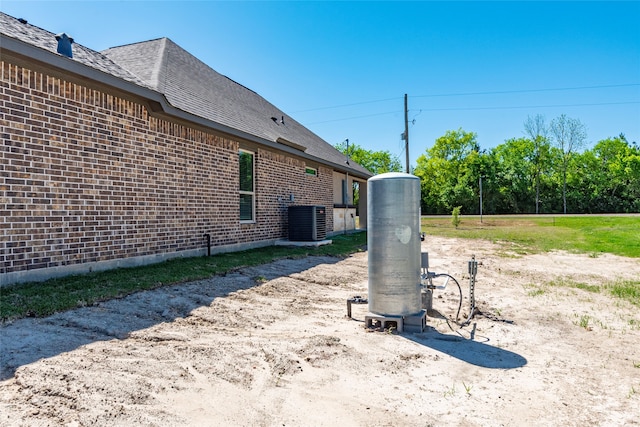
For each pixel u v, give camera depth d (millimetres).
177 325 4492
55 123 5836
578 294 7234
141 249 7395
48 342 3639
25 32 5953
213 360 3557
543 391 3188
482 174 52531
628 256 12969
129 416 2525
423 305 5762
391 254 4785
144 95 6980
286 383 3201
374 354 3959
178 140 8414
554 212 52781
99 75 6109
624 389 3248
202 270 7148
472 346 4305
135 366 3295
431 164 56000
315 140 19875
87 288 5305
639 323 5355
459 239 18203
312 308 5742
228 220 10102
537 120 53719
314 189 15648
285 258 9672
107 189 6699
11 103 5254
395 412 2789
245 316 5062
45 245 5672
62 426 2352
